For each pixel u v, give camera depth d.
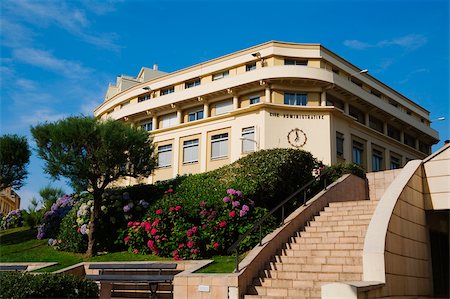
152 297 12.45
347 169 19.66
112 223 17.78
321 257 11.95
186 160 38.09
